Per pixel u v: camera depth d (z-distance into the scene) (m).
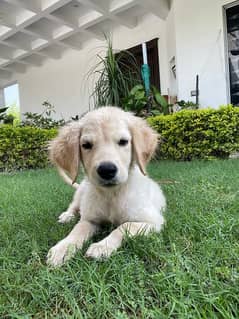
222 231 0.37
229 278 0.27
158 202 0.47
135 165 0.43
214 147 1.15
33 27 1.94
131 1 1.57
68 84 2.38
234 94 1.41
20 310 0.24
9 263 0.32
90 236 0.38
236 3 1.35
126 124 0.41
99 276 0.27
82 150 0.40
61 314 0.24
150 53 1.89
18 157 1.30
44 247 0.36
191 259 0.30
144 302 0.24
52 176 0.99
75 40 2.18
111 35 2.03
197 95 1.47
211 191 0.60
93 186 0.41
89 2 1.57
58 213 0.52
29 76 2.71
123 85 1.34
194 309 0.23
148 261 0.31
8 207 0.56
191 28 1.49
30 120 2.14
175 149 1.22
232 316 0.22
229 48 1.40
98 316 0.23
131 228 0.36
